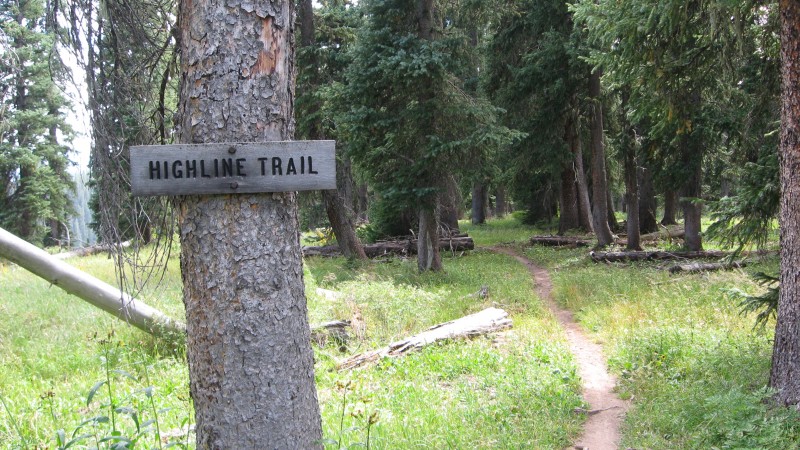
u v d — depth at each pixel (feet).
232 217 10.86
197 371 11.16
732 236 24.67
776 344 19.31
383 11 54.44
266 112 10.91
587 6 28.73
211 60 10.67
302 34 63.57
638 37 25.80
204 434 11.15
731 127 50.14
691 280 42.70
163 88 13.60
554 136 78.28
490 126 54.44
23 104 79.00
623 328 32.40
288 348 11.25
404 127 55.57
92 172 13.74
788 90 18.43
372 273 57.77
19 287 44.65
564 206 95.50
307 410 11.60
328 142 10.98
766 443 16.51
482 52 79.97
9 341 30.42
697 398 20.63
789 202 18.65
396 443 17.47
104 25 14.42
